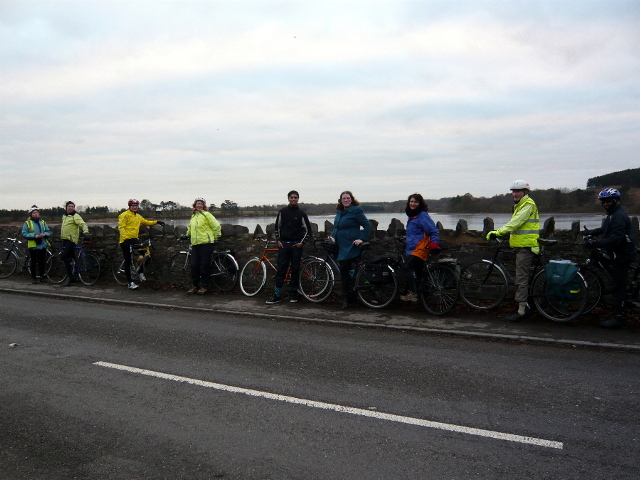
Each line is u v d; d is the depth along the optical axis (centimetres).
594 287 664
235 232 1006
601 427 358
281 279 865
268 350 575
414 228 737
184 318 767
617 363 505
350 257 791
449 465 307
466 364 510
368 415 385
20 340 634
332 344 598
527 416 379
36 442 348
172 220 1362
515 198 684
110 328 700
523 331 630
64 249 1095
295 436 350
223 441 344
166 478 296
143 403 416
